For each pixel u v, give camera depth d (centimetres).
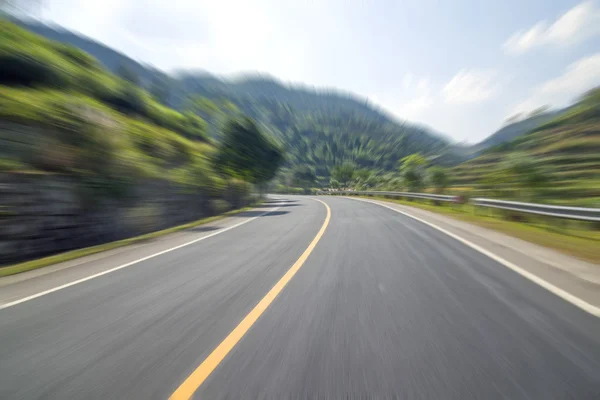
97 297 513
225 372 283
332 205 2742
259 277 596
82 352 329
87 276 653
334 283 544
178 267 702
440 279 552
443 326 366
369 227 1248
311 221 1519
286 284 546
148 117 4259
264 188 4169
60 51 3406
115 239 1276
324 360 298
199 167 2350
